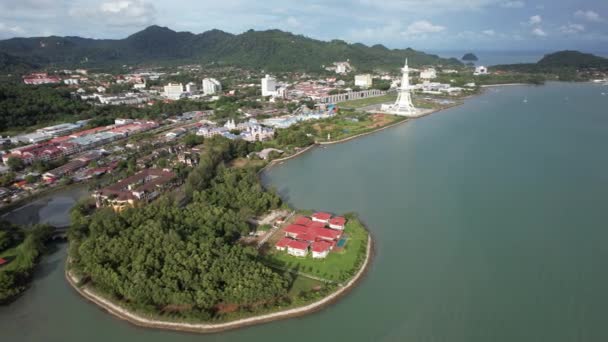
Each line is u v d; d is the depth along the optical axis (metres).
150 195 171.88
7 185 193.88
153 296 99.81
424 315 100.62
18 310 103.88
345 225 144.88
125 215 138.38
